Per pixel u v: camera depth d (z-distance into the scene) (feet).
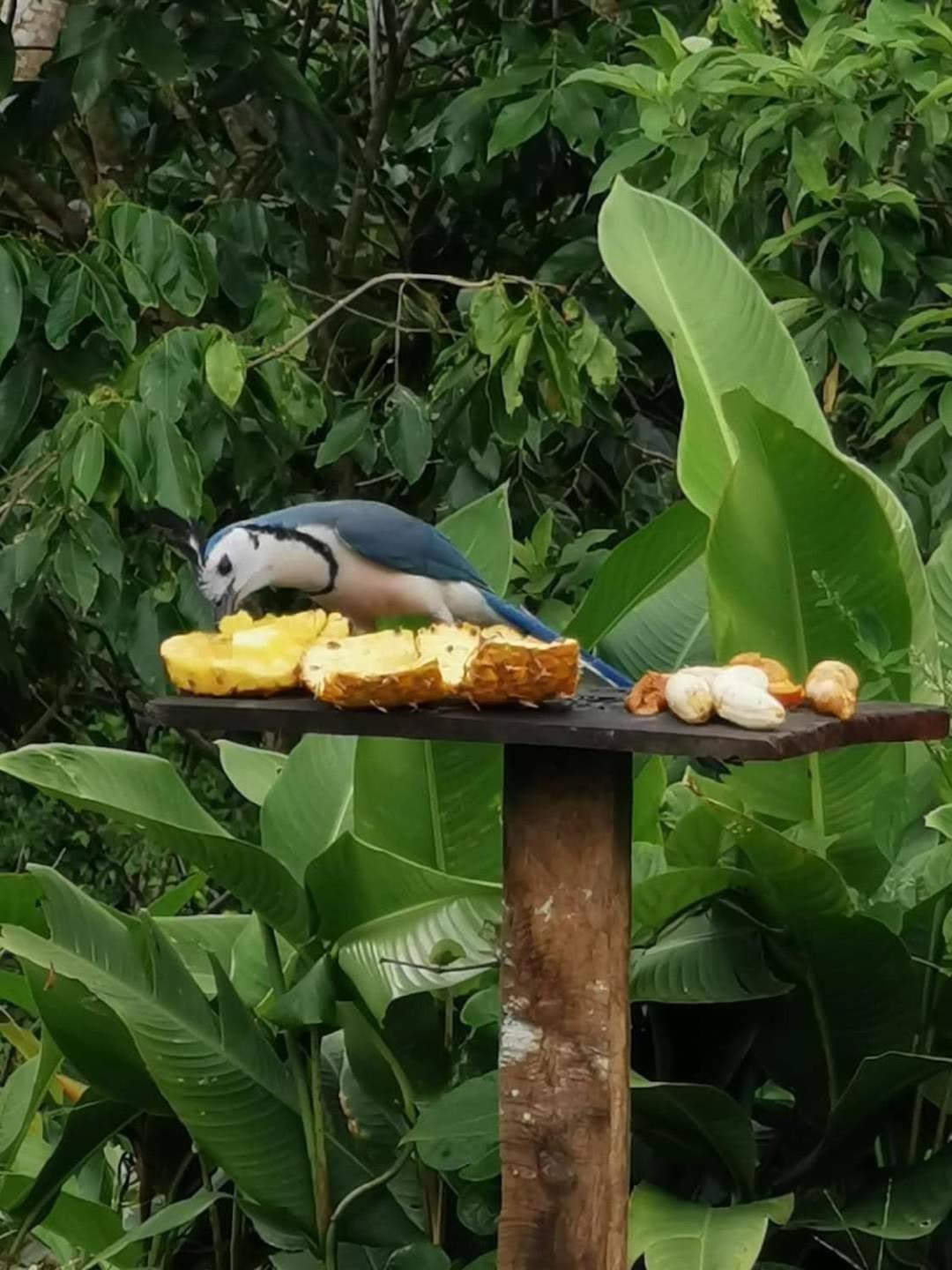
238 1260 9.52
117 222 12.14
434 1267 8.68
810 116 10.80
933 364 10.21
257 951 9.62
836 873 8.28
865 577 8.59
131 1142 9.98
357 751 9.14
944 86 10.28
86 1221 9.71
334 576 7.88
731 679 7.07
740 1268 7.82
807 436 8.37
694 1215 8.21
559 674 7.18
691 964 8.72
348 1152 9.12
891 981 8.62
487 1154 8.48
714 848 8.89
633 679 9.55
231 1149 8.73
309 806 9.59
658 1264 7.90
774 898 8.45
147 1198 9.75
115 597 12.36
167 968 8.71
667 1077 9.12
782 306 11.51
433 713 7.15
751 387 9.36
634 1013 9.25
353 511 7.90
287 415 12.17
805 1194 8.79
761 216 11.74
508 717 7.11
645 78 11.17
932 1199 8.45
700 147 10.96
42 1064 9.46
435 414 13.20
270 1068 8.84
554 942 7.50
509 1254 7.63
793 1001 8.86
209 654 7.50
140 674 12.42
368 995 8.67
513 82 13.35
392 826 9.23
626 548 9.54
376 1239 8.95
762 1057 8.98
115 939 8.71
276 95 13.53
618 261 9.49
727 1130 8.48
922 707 7.64
